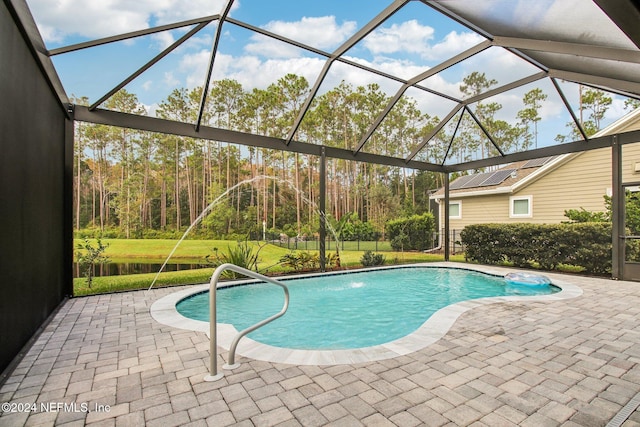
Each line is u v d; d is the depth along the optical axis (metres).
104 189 10.66
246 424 1.93
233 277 7.39
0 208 2.72
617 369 2.68
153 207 11.54
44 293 4.07
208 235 12.27
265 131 8.38
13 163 3.04
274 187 16.22
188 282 7.20
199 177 13.16
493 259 9.48
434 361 2.84
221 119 8.05
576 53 3.66
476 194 13.45
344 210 19.34
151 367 2.74
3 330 2.71
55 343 3.31
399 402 2.17
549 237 8.25
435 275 8.46
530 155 8.45
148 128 5.90
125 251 10.18
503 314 4.32
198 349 3.15
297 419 1.98
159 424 1.94
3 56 2.81
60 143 5.03
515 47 4.50
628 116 7.93
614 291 5.77
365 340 4.07
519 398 2.23
